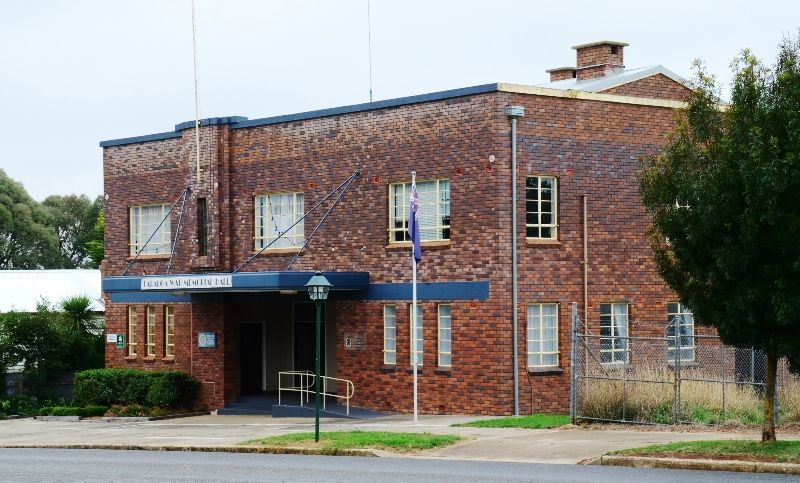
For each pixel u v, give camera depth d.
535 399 31.58
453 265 32.25
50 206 104.50
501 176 31.30
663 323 34.03
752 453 20.16
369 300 34.31
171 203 39.91
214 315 38.34
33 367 44.75
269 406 36.94
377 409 34.00
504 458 22.31
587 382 27.48
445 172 32.47
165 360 40.12
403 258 33.53
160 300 40.44
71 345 45.88
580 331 32.31
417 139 33.16
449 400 32.28
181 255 39.22
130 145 41.38
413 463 22.00
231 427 32.38
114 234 41.81
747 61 19.95
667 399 26.91
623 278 33.34
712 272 19.80
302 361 38.97
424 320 32.88
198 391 38.75
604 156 33.09
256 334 40.00
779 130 19.33
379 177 34.09
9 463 24.88
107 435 31.89
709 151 20.20
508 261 31.33
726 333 20.05
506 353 31.27
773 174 18.61
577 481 18.33
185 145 39.12
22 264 92.31
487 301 31.52
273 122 36.97
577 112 32.66
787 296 18.88
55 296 60.31
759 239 19.19
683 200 20.19
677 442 22.20
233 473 21.03
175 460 24.19
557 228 32.28
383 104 33.94
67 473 22.19
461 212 32.09
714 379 29.73
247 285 34.19
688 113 20.89
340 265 35.06
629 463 20.75
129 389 39.19
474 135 31.80
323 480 19.41
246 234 37.66
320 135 35.69
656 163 21.52
